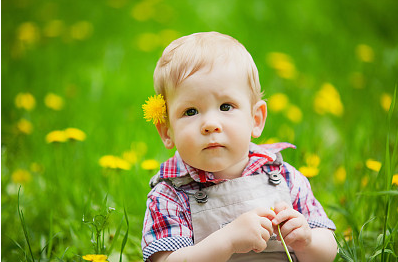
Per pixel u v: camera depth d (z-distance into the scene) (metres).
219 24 6.39
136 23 6.85
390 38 5.90
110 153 3.55
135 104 4.67
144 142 3.72
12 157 3.46
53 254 2.38
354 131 3.74
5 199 2.90
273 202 1.94
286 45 5.80
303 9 6.39
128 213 2.72
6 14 7.11
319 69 5.19
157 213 1.95
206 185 1.98
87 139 3.77
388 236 2.02
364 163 2.71
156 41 5.99
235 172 2.00
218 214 1.91
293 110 3.78
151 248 1.90
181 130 1.90
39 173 3.29
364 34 5.98
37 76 5.45
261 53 5.61
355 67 5.13
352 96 4.49
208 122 1.85
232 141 1.88
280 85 4.68
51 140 3.04
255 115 2.05
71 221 2.66
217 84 1.88
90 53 6.12
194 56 1.91
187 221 1.93
